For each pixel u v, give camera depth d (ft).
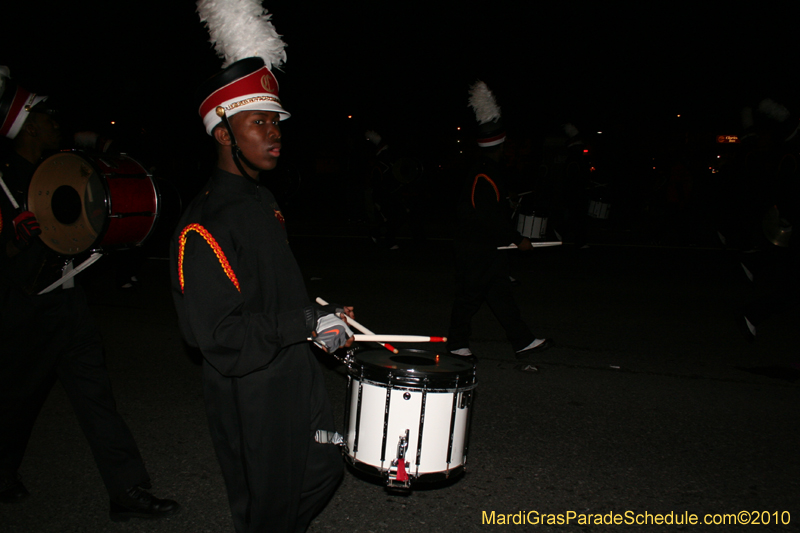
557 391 16.08
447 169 87.15
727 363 18.47
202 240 6.47
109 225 8.80
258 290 6.77
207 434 13.42
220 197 6.81
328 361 17.80
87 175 9.02
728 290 28.30
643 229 51.37
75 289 9.76
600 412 14.79
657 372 17.62
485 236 17.20
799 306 25.27
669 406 15.20
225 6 6.99
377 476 8.41
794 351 19.62
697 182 52.80
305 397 7.17
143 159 32.99
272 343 6.54
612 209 57.93
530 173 49.75
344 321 7.38
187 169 59.00
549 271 32.45
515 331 17.51
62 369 9.80
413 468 8.30
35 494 10.89
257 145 6.91
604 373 17.49
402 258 36.73
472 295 17.69
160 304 25.31
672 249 40.06
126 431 10.12
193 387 16.25
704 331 21.80
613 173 60.23
